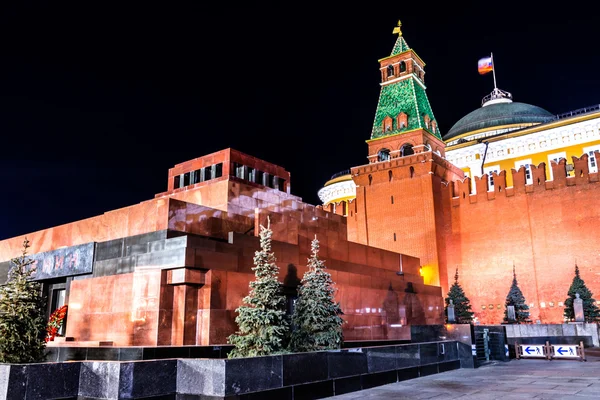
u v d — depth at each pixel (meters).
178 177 26.78
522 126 55.12
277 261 22.14
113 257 20.91
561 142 48.34
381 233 44.97
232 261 19.94
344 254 27.88
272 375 11.16
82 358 16.86
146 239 20.12
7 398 9.18
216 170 25.17
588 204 38.53
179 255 18.27
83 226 23.30
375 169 46.44
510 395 11.88
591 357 22.20
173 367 10.80
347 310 25.67
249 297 15.74
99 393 9.97
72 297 21.45
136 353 15.62
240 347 15.01
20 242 26.06
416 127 45.50
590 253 37.72
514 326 27.84
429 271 41.72
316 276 17.67
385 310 28.62
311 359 12.18
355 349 13.57
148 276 18.92
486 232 42.62
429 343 17.05
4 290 13.90
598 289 36.84
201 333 18.48
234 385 10.30
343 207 48.94
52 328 20.88
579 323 27.06
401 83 48.25
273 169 26.95
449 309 32.00
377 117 48.41
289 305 22.19
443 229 44.31
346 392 12.91
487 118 58.38
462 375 16.41
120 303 19.58
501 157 51.38
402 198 44.47
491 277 41.62
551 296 38.69
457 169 48.38
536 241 40.25
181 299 18.55
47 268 23.48
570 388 12.78
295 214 26.50
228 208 22.84
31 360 13.63
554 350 21.67
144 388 10.17
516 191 41.97
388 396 12.17
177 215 20.34
